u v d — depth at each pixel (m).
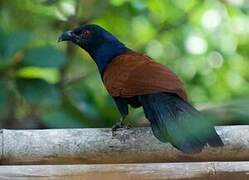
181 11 15.78
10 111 12.70
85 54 14.78
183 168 7.20
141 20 15.48
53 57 11.20
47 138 7.42
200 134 6.68
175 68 16.78
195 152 6.59
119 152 7.44
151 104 7.22
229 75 17.89
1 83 11.13
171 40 16.09
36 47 11.27
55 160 7.45
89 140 7.43
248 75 18.25
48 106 12.09
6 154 7.36
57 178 7.15
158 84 7.39
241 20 17.47
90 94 12.77
